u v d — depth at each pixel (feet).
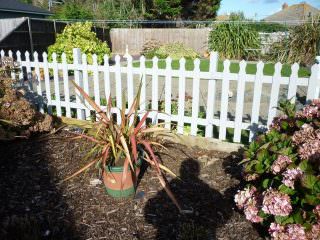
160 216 8.53
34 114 13.83
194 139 13.32
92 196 9.50
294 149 7.53
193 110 13.64
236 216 8.44
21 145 13.20
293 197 6.50
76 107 16.65
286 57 38.22
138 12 90.48
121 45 62.80
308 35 36.14
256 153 8.18
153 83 14.20
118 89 15.19
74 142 13.38
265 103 20.85
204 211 8.71
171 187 9.96
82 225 8.20
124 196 9.43
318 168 6.41
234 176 10.63
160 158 12.00
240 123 12.98
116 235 7.82
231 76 12.59
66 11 68.90
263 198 6.98
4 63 17.03
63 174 10.77
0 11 53.47
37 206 8.99
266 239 7.10
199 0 98.22
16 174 10.78
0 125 12.53
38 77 17.66
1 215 8.55
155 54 47.42
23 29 34.04
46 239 7.68
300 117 8.59
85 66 15.76
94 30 54.60
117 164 9.23
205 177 10.60
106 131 9.65
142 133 9.90
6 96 13.30
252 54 44.68
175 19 94.43
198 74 13.12
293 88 11.65
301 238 5.97
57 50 32.50
